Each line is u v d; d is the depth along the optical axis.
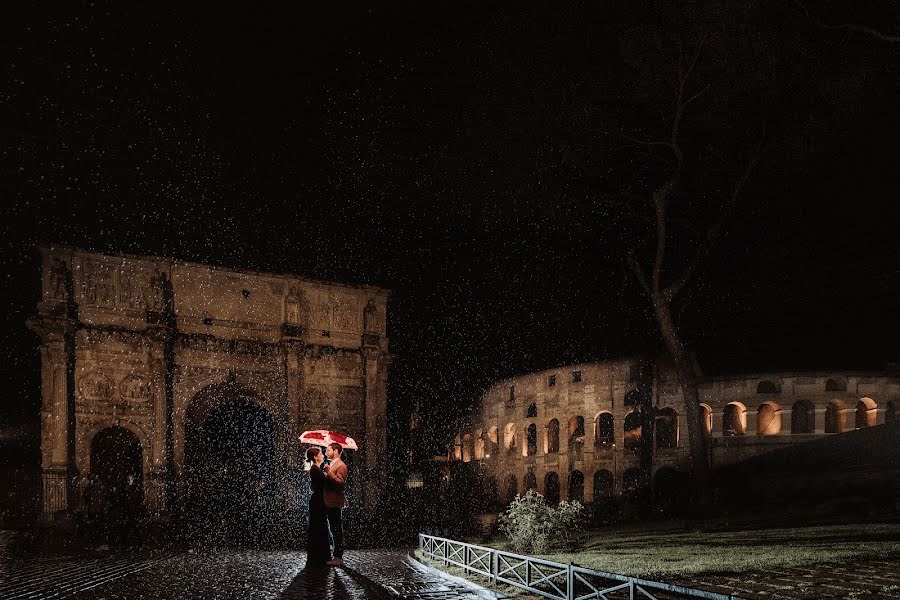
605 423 60.00
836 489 29.22
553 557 16.80
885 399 44.16
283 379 56.25
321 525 13.34
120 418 49.47
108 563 20.03
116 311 50.94
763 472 36.22
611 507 40.88
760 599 9.18
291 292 57.31
